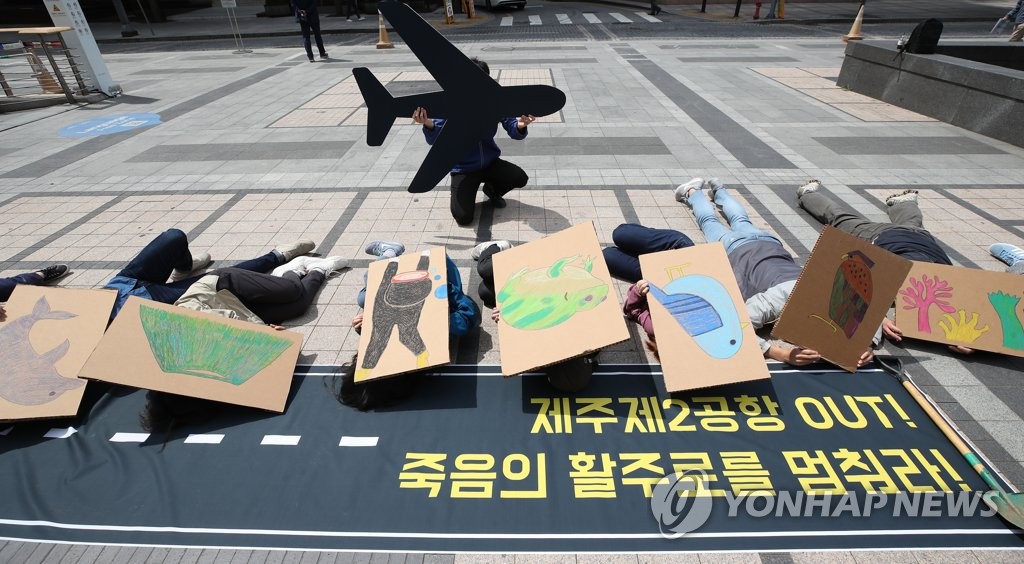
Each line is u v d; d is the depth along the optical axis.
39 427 3.04
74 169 6.67
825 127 7.55
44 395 3.04
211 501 2.63
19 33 8.90
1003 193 5.53
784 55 12.55
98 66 9.75
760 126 7.61
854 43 9.24
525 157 6.64
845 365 3.17
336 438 2.93
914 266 3.59
